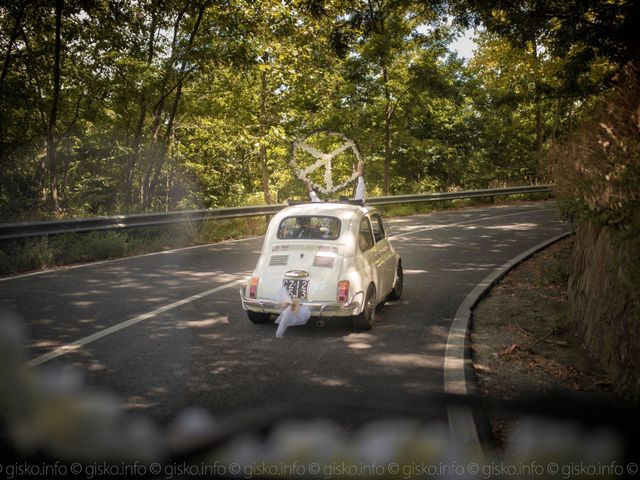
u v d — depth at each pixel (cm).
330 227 705
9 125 2227
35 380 322
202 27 1934
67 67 2009
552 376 512
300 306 645
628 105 641
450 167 4466
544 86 2892
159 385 481
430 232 1650
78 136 2609
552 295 846
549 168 862
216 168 3341
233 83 2247
